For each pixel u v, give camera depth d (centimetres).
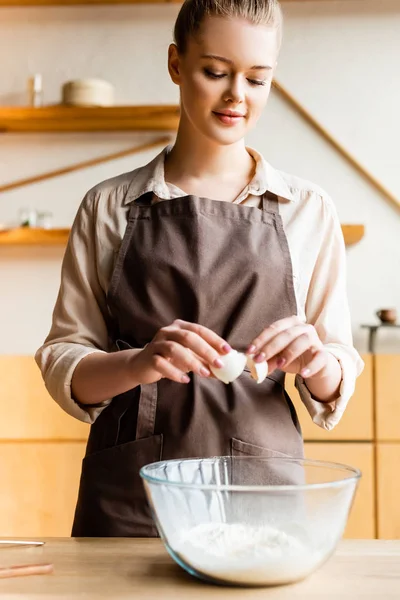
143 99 305
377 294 299
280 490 80
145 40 305
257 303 132
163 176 141
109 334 142
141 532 121
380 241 299
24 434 266
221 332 133
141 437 126
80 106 290
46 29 307
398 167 300
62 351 132
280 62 302
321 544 80
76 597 77
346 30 302
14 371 267
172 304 132
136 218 138
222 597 77
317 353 115
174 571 86
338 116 301
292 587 80
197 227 133
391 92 301
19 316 305
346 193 300
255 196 141
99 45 306
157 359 106
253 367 104
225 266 132
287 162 301
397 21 301
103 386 121
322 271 141
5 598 77
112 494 125
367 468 260
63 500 264
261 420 126
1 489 264
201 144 139
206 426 125
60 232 290
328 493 80
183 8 131
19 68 308
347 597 77
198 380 127
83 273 142
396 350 290
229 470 95
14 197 306
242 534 81
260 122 302
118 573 86
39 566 86
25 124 298
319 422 129
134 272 134
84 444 264
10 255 306
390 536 258
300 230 140
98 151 306
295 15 302
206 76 125
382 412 260
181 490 81
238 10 122
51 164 307
